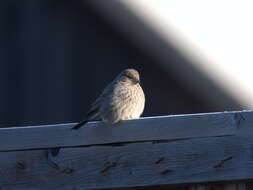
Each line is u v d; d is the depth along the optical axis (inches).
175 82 618.5
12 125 637.3
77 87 637.3
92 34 641.0
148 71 625.6
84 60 640.4
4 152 220.4
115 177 211.2
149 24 615.8
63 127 218.5
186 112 620.1
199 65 612.7
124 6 620.7
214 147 204.1
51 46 644.1
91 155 214.8
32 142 219.5
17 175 217.8
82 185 213.0
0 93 641.6
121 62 632.4
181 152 207.3
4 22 650.8
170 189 208.8
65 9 644.1
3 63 645.3
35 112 636.7
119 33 627.2
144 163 209.8
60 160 215.9
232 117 204.1
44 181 215.8
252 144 200.7
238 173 200.4
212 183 204.1
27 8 650.8
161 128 210.4
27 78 641.6
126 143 213.0
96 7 626.5
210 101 615.2
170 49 611.8
